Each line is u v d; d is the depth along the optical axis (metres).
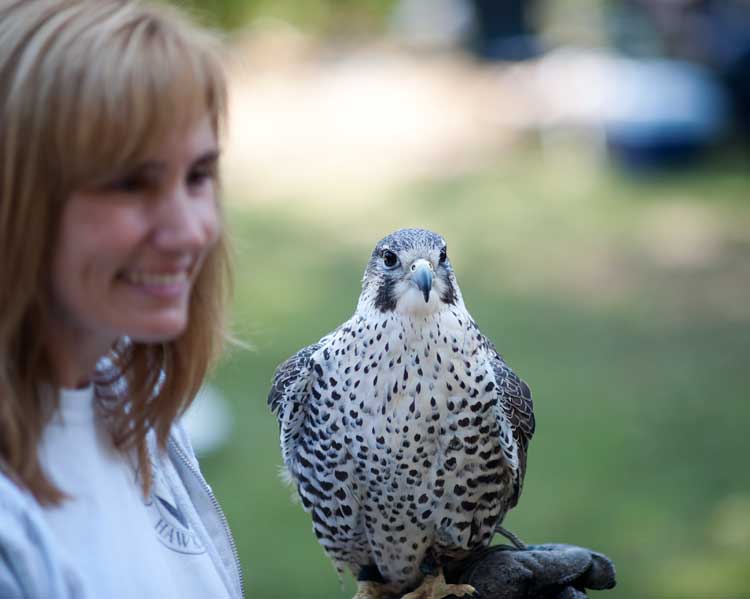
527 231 14.34
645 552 7.09
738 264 13.00
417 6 25.14
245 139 18.69
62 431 2.21
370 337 3.36
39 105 1.85
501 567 3.24
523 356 10.67
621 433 8.82
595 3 21.92
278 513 7.53
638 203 15.27
